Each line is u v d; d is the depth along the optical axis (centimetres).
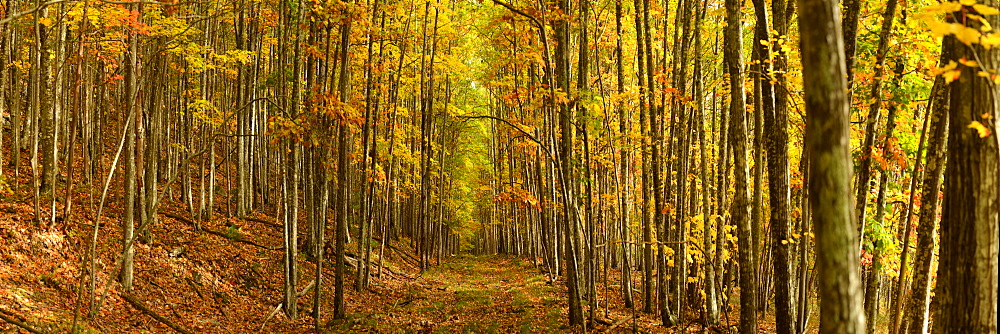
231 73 1523
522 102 1537
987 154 377
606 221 1998
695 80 1224
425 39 1903
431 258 2877
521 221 3709
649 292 1430
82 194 1441
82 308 962
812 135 300
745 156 793
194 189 2009
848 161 296
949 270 398
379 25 1662
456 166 3105
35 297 912
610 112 1620
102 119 1670
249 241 1678
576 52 2116
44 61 1305
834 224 296
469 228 3656
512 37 1395
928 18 339
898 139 887
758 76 784
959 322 390
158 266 1274
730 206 1397
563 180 1181
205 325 1138
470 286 2164
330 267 1798
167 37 1260
